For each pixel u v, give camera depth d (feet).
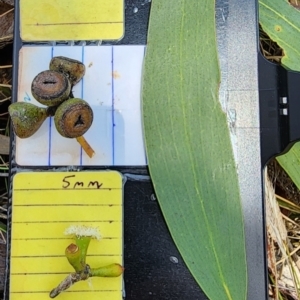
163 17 0.46
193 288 0.45
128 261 0.45
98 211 0.45
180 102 0.45
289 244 0.54
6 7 0.58
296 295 0.54
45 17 0.48
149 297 0.45
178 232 0.44
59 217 0.45
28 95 0.47
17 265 0.45
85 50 0.47
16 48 0.48
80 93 0.46
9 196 0.46
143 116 0.45
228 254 0.44
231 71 0.47
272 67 0.47
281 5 0.54
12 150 0.46
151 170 0.45
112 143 0.46
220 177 0.44
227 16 0.48
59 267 0.45
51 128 0.46
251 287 0.45
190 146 0.45
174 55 0.45
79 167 0.46
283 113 0.46
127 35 0.47
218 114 0.45
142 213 0.45
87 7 0.48
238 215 0.44
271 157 0.46
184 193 0.45
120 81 0.47
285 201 0.54
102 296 0.44
